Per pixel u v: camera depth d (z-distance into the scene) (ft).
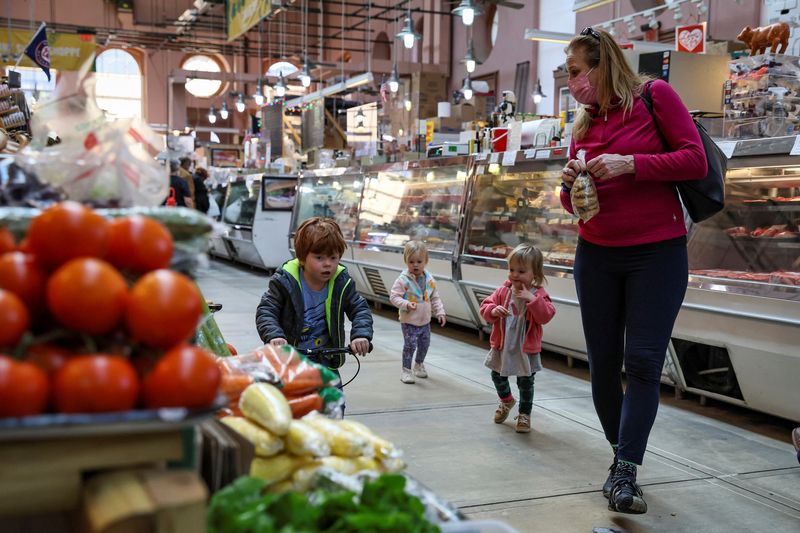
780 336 13.33
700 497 11.00
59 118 4.69
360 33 86.07
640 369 9.59
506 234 22.11
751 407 14.85
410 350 18.26
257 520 3.77
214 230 4.28
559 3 55.31
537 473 12.01
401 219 27.48
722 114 18.40
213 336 8.48
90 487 3.41
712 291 14.49
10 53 50.11
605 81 9.45
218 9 89.61
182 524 3.25
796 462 12.62
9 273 3.48
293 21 91.15
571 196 9.52
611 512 10.42
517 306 14.28
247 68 102.27
